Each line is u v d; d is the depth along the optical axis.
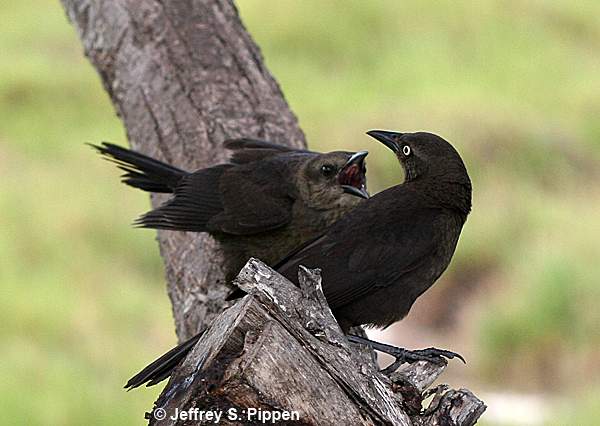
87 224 18.02
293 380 5.48
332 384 5.54
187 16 9.55
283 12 26.38
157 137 9.08
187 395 5.48
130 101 9.42
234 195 8.18
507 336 15.66
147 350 15.56
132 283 17.19
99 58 9.81
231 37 9.52
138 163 8.55
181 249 8.52
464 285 16.70
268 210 8.14
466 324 16.12
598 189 19.80
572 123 21.75
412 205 7.15
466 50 26.00
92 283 17.00
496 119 20.50
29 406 13.69
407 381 5.77
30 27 25.80
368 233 7.00
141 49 9.45
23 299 16.03
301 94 23.25
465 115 20.72
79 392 13.95
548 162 20.02
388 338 15.70
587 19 27.55
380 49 25.92
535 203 18.78
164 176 8.54
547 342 15.53
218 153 8.72
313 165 8.19
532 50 26.00
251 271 5.59
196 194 8.24
